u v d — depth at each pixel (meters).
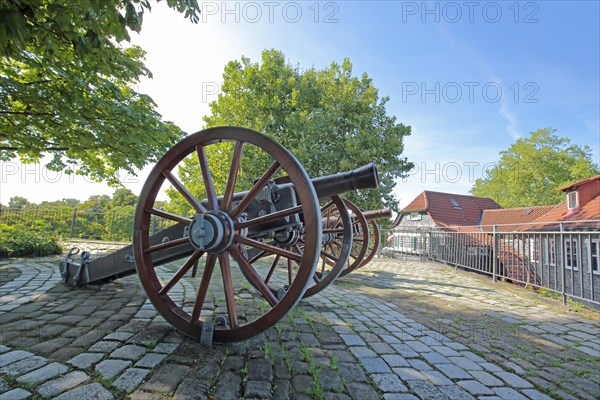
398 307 4.31
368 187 2.90
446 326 3.49
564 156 34.44
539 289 5.93
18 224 10.33
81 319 3.02
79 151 6.30
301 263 2.20
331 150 14.40
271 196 2.84
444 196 28.61
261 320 2.31
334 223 6.14
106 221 12.49
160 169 2.75
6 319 2.98
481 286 6.35
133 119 5.61
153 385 1.88
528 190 35.66
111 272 4.10
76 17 2.23
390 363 2.39
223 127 2.56
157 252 3.21
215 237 2.35
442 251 11.05
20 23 1.80
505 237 7.12
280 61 15.44
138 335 2.64
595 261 11.02
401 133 15.85
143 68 5.36
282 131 14.66
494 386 2.11
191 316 2.58
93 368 2.05
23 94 4.68
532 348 2.90
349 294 5.05
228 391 1.86
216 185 14.04
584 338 3.27
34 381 1.85
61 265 4.54
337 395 1.89
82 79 4.96
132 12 2.09
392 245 17.28
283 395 1.86
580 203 16.91
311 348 2.59
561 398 2.00
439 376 2.21
